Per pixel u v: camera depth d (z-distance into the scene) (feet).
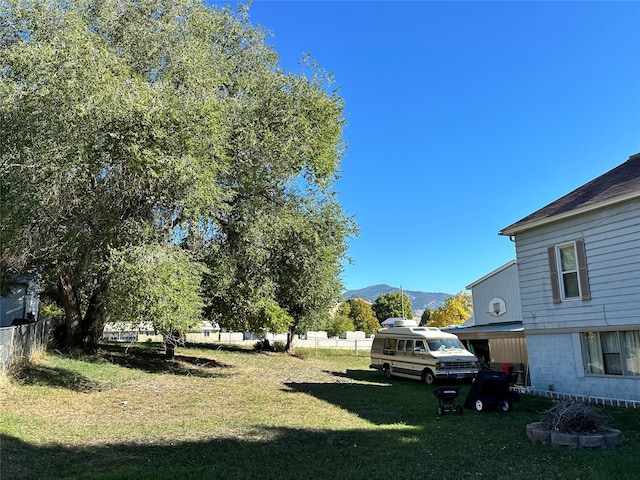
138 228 43.11
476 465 21.16
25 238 45.34
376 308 297.94
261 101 57.00
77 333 61.26
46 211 42.27
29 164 37.65
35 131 36.91
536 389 45.60
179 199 43.01
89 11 48.73
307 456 23.24
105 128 38.37
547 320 44.70
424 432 28.89
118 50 47.19
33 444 24.52
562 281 43.55
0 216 36.86
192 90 43.45
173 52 47.21
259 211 58.29
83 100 36.52
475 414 35.35
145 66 47.37
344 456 23.18
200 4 54.39
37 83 36.60
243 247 58.49
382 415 35.42
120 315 42.39
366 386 53.52
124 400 39.45
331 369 75.20
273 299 77.05
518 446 24.66
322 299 90.48
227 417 34.22
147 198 44.83
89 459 22.65
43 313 108.78
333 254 81.10
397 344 63.41
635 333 37.32
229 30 61.98
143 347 81.51
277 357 89.86
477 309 84.28
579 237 41.83
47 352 55.83
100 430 28.84
